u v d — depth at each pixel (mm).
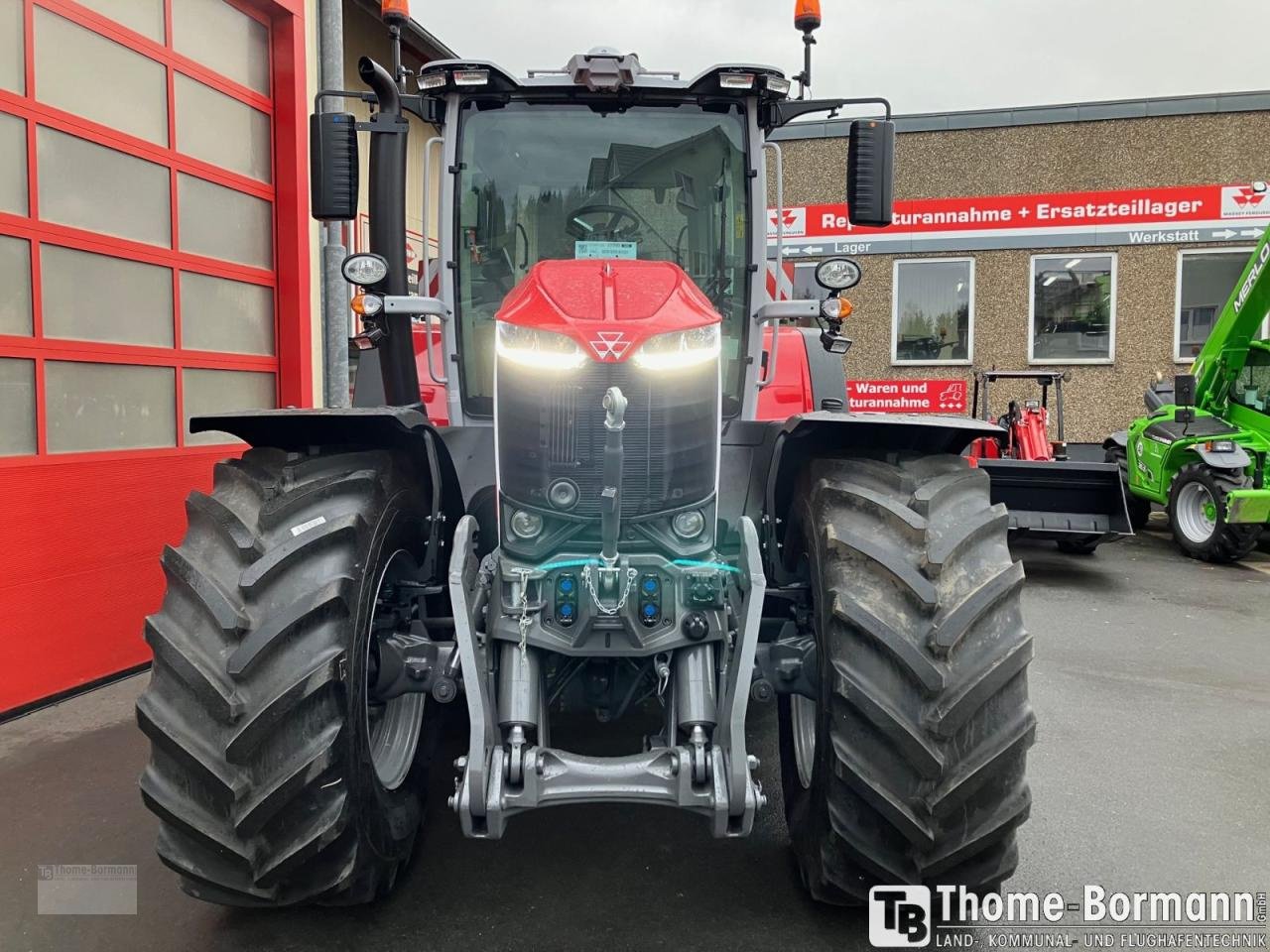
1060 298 12906
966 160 12914
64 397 4391
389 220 3125
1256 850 2973
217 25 5438
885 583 2182
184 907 2596
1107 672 4867
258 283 5809
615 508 2246
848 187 3193
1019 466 7180
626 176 3229
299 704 2045
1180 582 7156
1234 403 8406
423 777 2730
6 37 4078
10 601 4066
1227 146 12273
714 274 3256
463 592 2254
